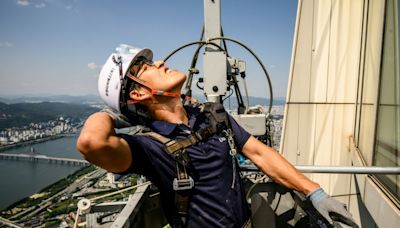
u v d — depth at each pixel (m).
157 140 1.60
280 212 2.35
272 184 2.41
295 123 4.34
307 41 4.24
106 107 1.75
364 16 3.77
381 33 2.79
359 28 4.05
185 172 1.53
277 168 1.80
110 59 1.76
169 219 1.69
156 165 1.56
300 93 4.31
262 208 2.33
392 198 2.21
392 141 2.43
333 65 4.22
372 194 2.64
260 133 2.96
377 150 2.87
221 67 2.87
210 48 2.85
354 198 4.30
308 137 4.35
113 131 1.49
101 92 1.73
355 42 4.09
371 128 3.02
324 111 4.30
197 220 1.60
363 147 3.49
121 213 1.77
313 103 4.32
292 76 4.29
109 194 2.27
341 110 4.24
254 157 1.86
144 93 1.68
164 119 1.72
